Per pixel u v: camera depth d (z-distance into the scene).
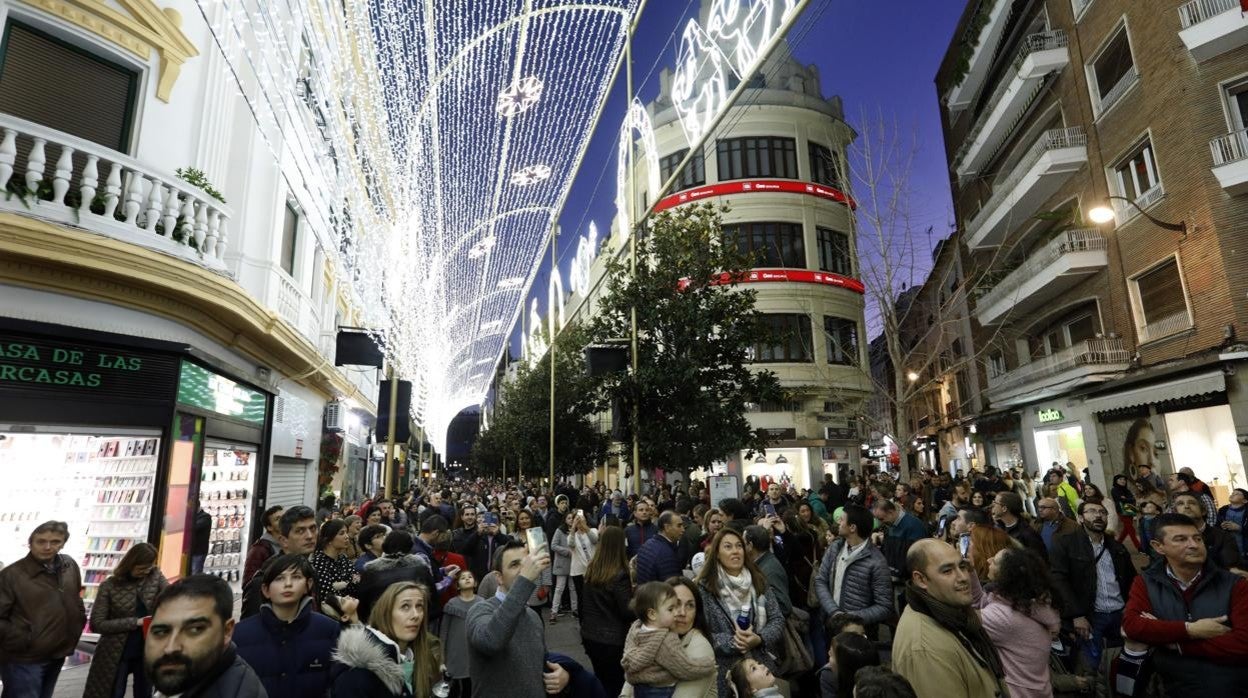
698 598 3.81
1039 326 23.53
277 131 11.02
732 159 29.78
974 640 2.92
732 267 14.00
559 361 28.38
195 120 9.46
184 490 8.55
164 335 8.23
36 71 7.67
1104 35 18.59
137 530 7.81
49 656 4.81
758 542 5.15
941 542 3.01
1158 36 16.05
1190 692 3.30
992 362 27.48
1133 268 17.77
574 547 9.71
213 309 8.78
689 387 12.93
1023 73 21.16
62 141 7.06
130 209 7.63
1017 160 24.34
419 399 18.00
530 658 3.41
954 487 9.03
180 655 2.12
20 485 7.52
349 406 20.03
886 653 4.84
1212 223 14.72
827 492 12.49
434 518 6.68
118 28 8.27
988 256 27.48
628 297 13.62
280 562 3.41
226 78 9.95
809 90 32.41
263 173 11.07
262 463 11.69
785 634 4.69
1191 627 3.29
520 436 30.72
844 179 18.67
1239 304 14.23
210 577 2.27
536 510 12.62
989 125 24.70
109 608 5.05
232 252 10.20
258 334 10.13
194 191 8.37
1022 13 23.11
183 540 8.50
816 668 5.65
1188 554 3.44
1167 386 15.72
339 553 5.20
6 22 7.42
